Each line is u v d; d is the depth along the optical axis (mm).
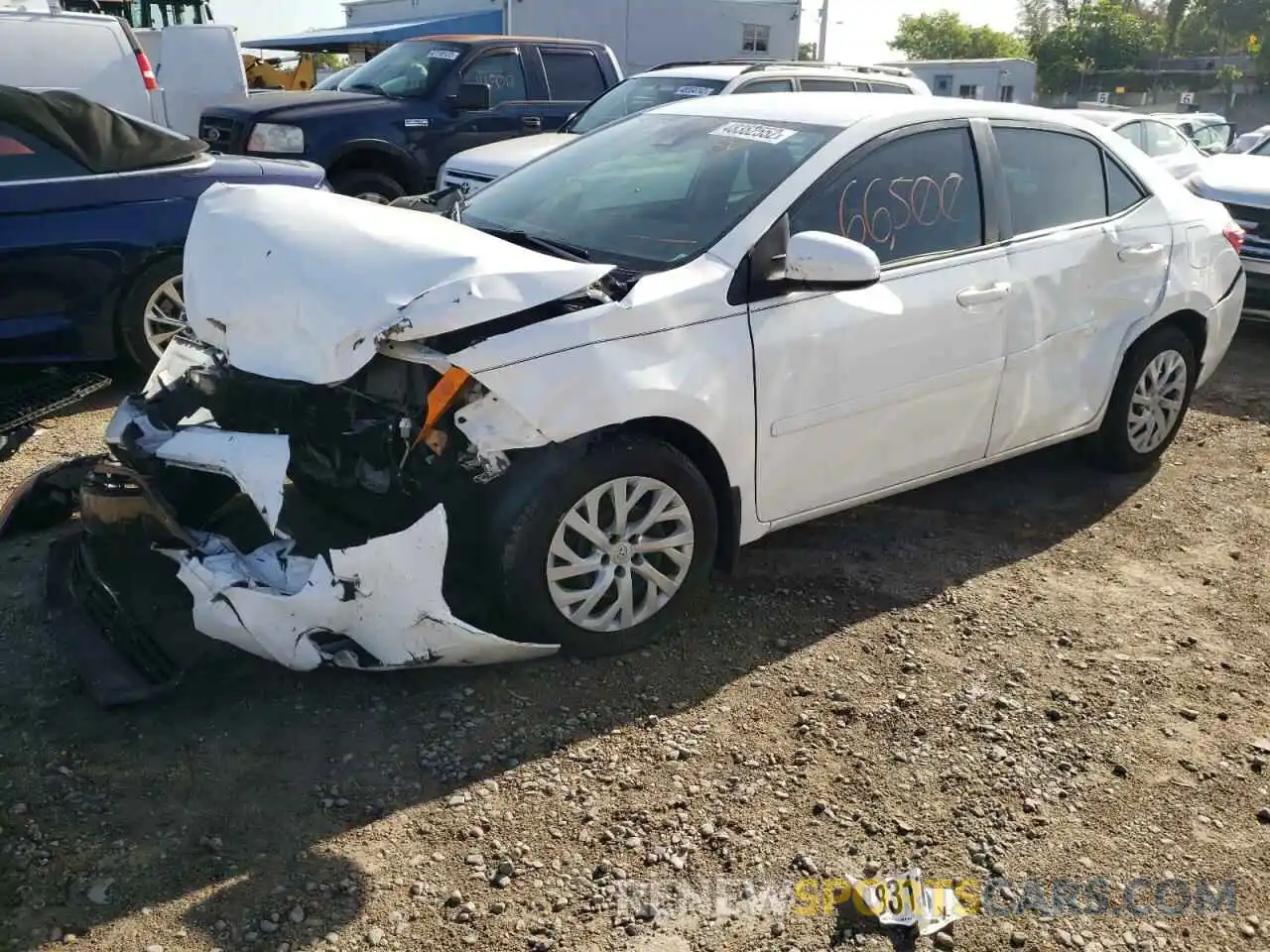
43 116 5727
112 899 2574
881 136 4145
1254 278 8031
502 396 3188
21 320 5680
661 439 3572
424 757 3127
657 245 3852
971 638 3920
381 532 3305
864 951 2557
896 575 4340
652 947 2535
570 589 3506
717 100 4773
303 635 3125
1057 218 4723
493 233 4223
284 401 3533
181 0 15906
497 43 10180
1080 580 4414
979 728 3396
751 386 3674
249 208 3781
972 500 5113
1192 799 3137
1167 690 3672
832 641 3840
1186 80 51094
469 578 3500
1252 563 4629
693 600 4039
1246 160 9133
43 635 3607
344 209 3725
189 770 3029
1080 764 3260
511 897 2650
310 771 3051
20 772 2979
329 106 9359
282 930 2518
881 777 3150
